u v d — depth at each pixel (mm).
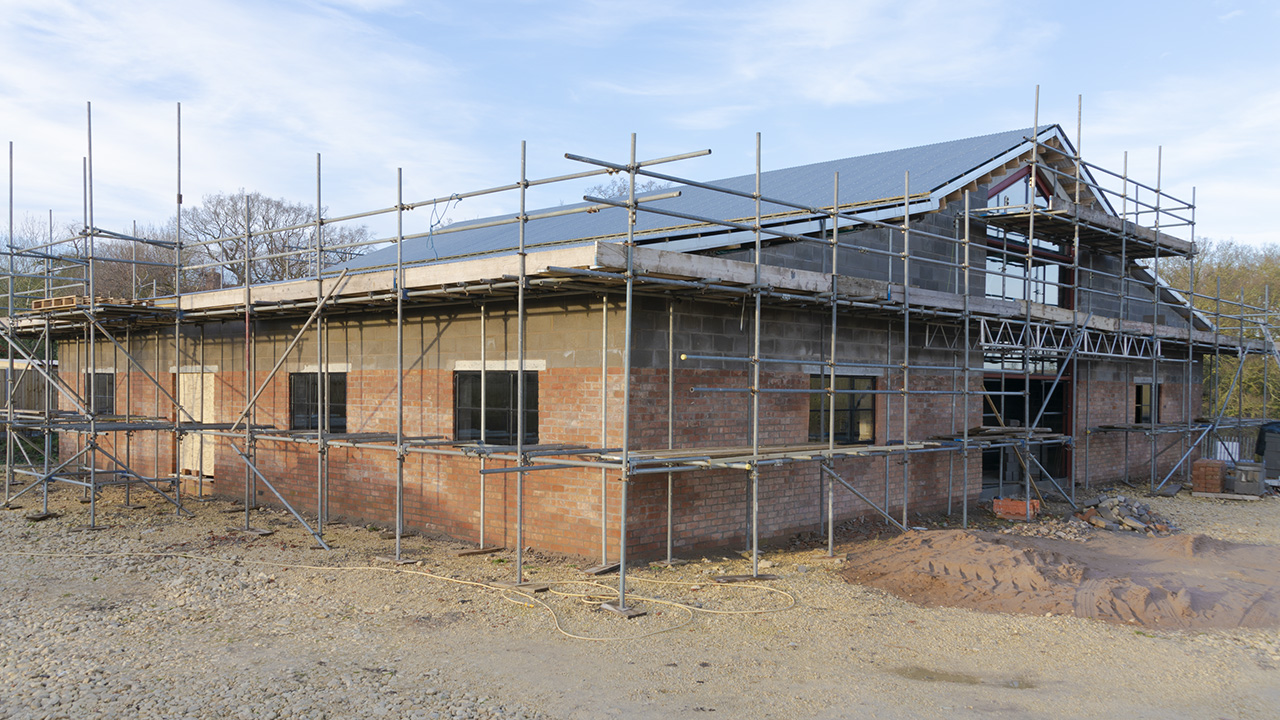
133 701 6078
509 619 8328
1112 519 14734
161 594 9180
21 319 16078
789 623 8383
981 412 15859
